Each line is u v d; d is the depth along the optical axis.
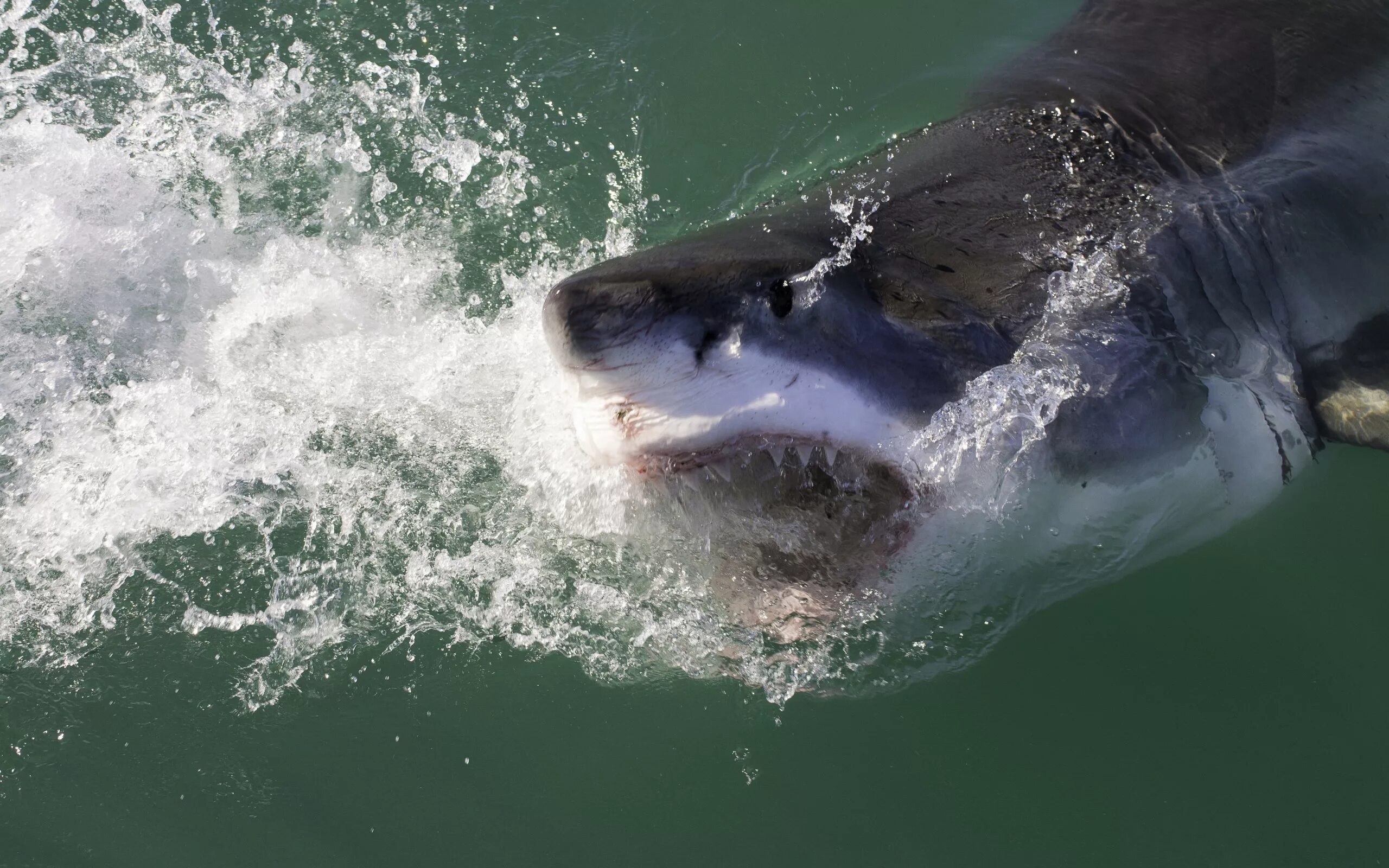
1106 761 6.63
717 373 5.25
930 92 10.36
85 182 9.41
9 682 6.90
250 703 6.86
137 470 7.69
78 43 10.55
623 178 9.80
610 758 6.74
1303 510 7.35
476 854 6.44
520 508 7.26
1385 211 7.80
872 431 5.49
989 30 10.92
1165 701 6.77
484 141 10.01
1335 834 6.29
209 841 6.42
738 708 6.81
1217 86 8.10
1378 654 6.88
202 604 7.17
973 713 6.80
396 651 6.99
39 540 7.40
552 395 7.24
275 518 7.46
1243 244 7.04
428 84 10.41
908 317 5.78
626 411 5.30
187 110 10.05
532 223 9.39
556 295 5.14
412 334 8.43
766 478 5.70
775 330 5.32
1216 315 6.71
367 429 7.85
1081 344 6.05
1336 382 7.12
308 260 8.97
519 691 6.89
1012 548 6.01
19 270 8.82
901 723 6.78
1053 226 6.61
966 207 6.70
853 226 6.35
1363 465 7.63
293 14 10.89
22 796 6.54
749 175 9.80
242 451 7.77
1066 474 5.95
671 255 5.60
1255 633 6.95
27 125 9.77
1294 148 7.73
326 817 6.52
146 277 8.83
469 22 10.93
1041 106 7.99
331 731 6.79
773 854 6.44
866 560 5.91
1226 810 6.43
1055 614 7.01
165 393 8.03
